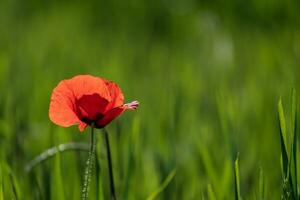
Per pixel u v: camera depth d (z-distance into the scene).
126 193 5.80
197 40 14.52
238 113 8.14
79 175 6.52
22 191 6.13
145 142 7.99
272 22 14.74
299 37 12.73
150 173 6.84
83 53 12.91
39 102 9.41
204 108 9.37
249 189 6.66
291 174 4.82
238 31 14.40
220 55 12.01
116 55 12.76
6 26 15.87
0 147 7.34
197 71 11.49
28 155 7.54
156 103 9.65
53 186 5.90
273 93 9.07
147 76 12.08
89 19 17.47
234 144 5.96
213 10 15.91
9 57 11.20
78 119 4.41
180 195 6.66
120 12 17.62
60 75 11.14
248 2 15.26
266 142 7.75
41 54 12.60
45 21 16.69
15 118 7.71
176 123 7.97
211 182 6.16
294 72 9.80
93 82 4.43
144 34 16.44
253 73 10.53
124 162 6.61
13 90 9.27
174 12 17.06
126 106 4.36
